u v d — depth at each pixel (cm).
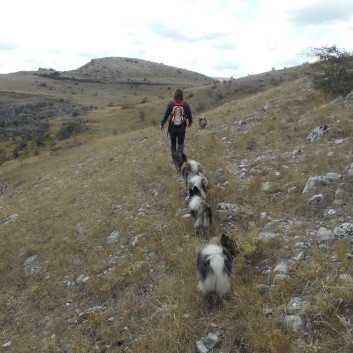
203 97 8019
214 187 874
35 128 9488
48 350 552
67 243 877
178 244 702
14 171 3209
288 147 1009
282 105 1445
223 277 488
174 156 1108
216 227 694
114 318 569
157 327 514
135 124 7412
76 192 1288
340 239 551
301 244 568
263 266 557
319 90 1442
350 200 643
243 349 433
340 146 859
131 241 787
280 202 718
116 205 1023
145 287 620
